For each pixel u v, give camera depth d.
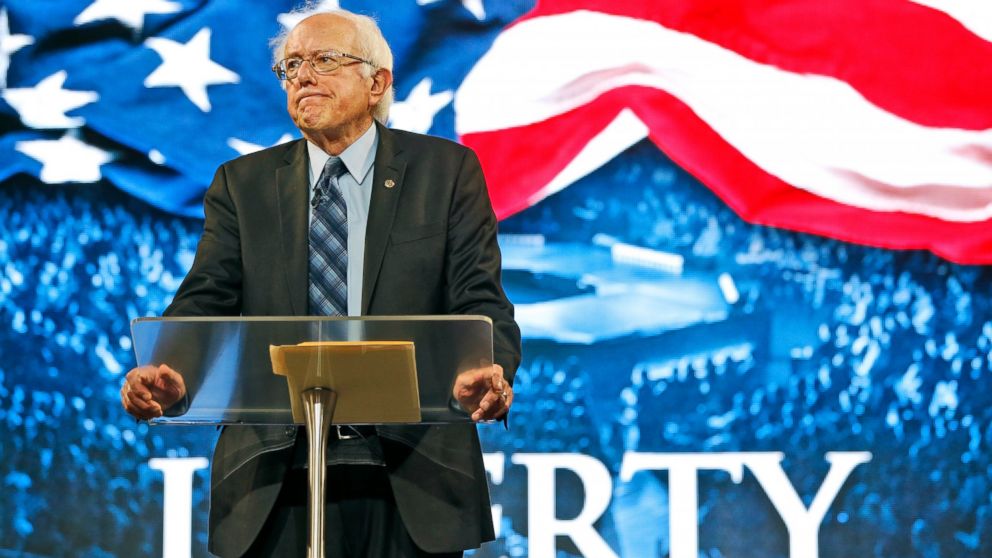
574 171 13.39
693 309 13.14
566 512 12.90
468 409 6.91
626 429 12.98
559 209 13.33
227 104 13.60
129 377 6.73
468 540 7.56
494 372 6.60
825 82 13.49
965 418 12.95
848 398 12.99
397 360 6.42
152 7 13.70
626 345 13.09
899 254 13.21
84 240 13.38
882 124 13.41
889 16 13.57
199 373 6.75
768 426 12.96
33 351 13.19
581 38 13.60
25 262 13.33
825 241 13.23
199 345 6.47
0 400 13.11
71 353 13.20
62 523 12.95
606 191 13.36
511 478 12.95
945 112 13.41
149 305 13.32
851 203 13.29
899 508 12.84
